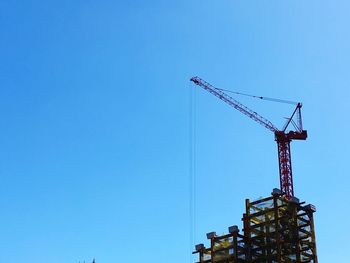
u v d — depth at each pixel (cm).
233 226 14788
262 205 14900
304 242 14088
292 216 14200
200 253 15338
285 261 13750
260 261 14100
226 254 14662
